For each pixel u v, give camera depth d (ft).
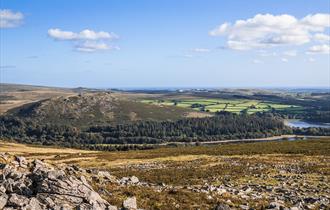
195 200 99.40
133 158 269.64
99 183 112.06
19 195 80.18
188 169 192.03
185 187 121.29
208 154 279.28
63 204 79.36
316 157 237.25
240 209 93.61
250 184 142.92
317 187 137.39
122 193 102.37
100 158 279.49
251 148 313.53
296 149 284.61
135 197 94.07
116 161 256.32
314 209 98.68
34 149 413.39
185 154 285.64
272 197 113.80
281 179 155.84
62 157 294.05
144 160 255.09
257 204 100.07
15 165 108.88
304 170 181.57
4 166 101.04
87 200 81.92
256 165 202.39
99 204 82.94
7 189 84.64
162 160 249.55
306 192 127.34
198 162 226.99
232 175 168.86
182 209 90.94
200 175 169.99
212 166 203.51
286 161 219.82
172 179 159.12
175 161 239.71
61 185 84.28
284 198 112.88
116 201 91.56
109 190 104.01
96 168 218.38
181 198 100.58
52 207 77.20
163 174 175.11
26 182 87.81
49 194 82.43
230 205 96.48
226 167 196.65
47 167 112.57
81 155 310.24
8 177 91.76
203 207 93.56
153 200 97.09
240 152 281.13
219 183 147.54
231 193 116.78
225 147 343.26
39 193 82.79
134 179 128.98
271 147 312.71
